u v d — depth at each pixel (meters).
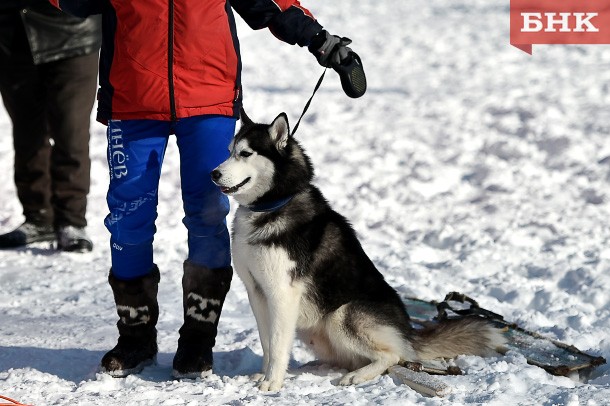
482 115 19.70
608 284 9.50
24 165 11.88
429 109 20.55
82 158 11.61
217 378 6.75
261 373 6.82
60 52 11.09
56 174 11.56
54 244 12.11
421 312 8.37
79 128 11.48
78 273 10.70
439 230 12.30
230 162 6.54
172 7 6.39
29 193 11.99
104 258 11.46
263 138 6.58
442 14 38.25
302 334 7.15
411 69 26.56
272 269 6.53
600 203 13.72
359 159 16.69
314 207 6.82
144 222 6.75
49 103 11.42
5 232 12.82
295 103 21.17
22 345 7.78
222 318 8.84
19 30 11.21
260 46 30.81
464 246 11.73
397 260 11.06
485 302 9.14
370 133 18.53
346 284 6.80
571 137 17.14
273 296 6.57
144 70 6.47
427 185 15.03
